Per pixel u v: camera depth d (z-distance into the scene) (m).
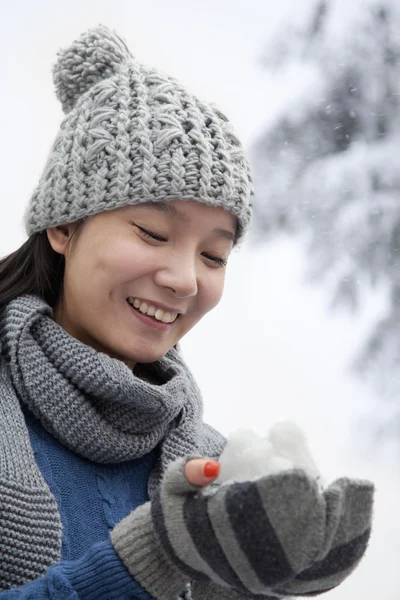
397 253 3.42
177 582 1.02
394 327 3.51
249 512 0.93
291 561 0.93
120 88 1.26
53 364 1.20
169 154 1.21
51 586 1.02
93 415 1.19
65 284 1.25
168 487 0.98
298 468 0.93
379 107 3.42
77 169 1.22
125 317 1.21
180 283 1.19
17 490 1.12
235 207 1.23
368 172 3.40
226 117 1.28
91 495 1.18
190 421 1.28
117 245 1.20
